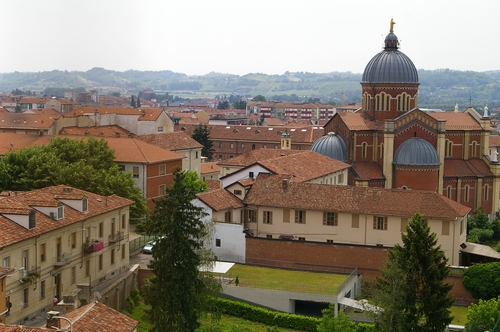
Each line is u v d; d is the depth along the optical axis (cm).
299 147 18525
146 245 9419
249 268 8875
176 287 6169
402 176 12538
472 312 6475
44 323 6506
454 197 13288
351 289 8306
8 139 12938
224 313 7781
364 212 8988
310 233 9344
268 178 9906
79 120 15700
